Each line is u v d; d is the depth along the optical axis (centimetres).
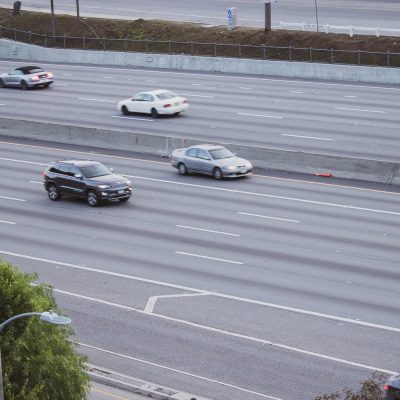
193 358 4228
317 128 8794
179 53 12488
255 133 8738
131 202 6906
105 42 13312
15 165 8156
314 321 4581
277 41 11881
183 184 7350
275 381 3966
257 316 4666
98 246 5891
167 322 4638
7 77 11375
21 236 6178
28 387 2950
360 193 6894
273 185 7212
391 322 4547
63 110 10112
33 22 14325
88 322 4675
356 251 5588
